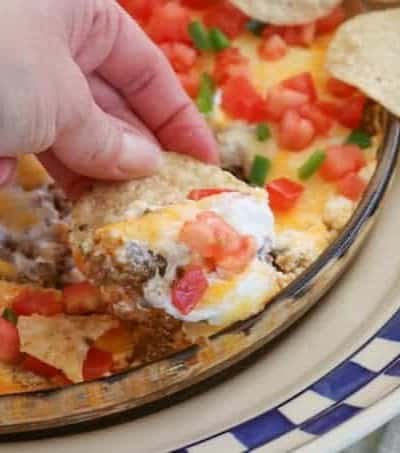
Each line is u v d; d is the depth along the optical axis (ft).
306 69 1.94
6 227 1.79
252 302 1.58
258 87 1.92
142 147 1.64
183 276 1.56
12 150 1.47
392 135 1.79
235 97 1.90
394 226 1.80
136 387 1.57
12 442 1.60
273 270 1.63
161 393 1.60
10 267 1.74
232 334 1.58
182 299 1.56
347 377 1.60
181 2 2.02
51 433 1.60
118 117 1.72
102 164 1.60
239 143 1.87
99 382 1.54
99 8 1.59
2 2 1.44
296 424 1.55
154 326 1.61
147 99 1.71
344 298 1.72
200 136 1.74
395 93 1.84
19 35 1.44
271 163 1.84
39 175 1.81
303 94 1.89
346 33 1.92
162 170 1.69
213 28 1.99
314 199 1.79
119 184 1.67
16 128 1.45
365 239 1.76
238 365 1.65
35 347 1.62
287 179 1.81
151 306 1.58
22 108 1.43
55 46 1.48
